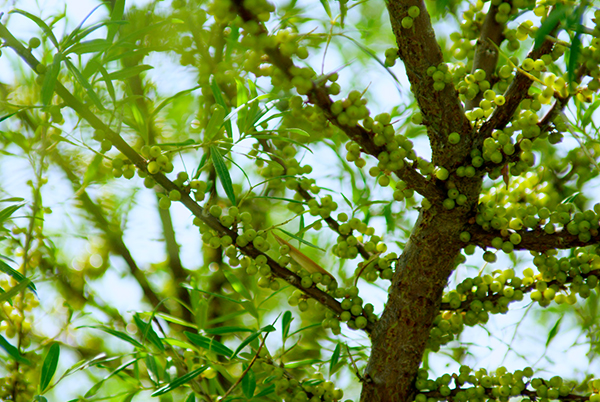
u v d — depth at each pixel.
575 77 2.33
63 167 4.29
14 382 3.26
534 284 2.78
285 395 2.70
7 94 3.93
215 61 2.71
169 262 4.79
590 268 2.63
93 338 4.30
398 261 2.79
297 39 2.05
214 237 2.54
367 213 3.67
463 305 2.80
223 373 3.02
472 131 2.49
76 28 2.09
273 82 2.12
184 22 2.22
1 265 2.34
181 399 4.08
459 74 2.64
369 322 2.78
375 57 2.24
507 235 2.58
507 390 2.60
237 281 3.05
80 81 2.00
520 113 2.59
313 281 2.72
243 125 2.54
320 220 2.87
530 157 2.58
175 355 3.08
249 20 1.88
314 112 2.20
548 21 1.94
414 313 2.67
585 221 2.48
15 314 3.42
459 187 2.51
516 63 2.69
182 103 4.32
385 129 2.24
